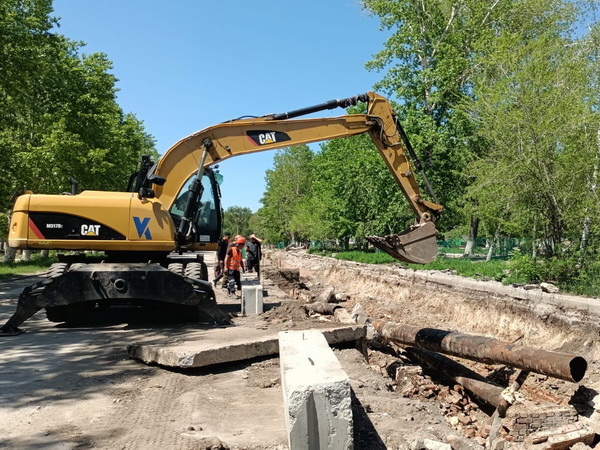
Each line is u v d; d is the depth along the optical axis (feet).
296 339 18.83
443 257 95.09
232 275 52.31
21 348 27.43
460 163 89.20
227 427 16.60
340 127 37.68
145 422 16.92
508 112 50.21
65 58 96.27
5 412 17.80
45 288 31.53
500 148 51.98
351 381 21.77
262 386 21.09
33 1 77.87
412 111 92.99
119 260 36.09
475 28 93.45
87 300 31.68
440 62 91.91
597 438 19.34
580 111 46.85
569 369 20.13
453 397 23.71
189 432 15.99
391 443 15.80
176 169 36.27
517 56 52.49
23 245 32.89
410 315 48.62
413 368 25.41
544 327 33.96
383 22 100.73
